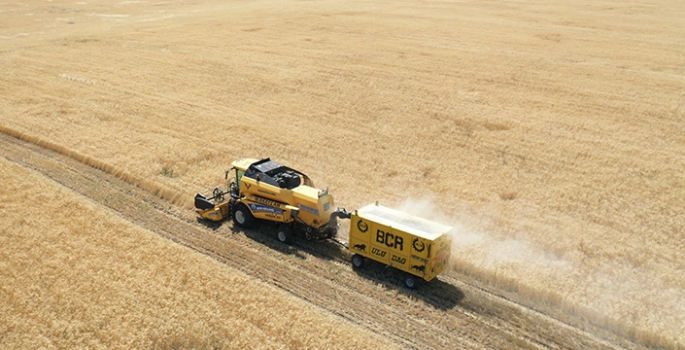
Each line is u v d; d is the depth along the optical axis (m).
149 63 42.97
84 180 23.61
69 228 18.86
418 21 60.59
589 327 15.42
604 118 33.19
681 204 22.66
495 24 58.97
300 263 17.88
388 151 27.86
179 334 14.02
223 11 68.19
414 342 14.58
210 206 20.47
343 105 34.66
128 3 75.62
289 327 14.52
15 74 38.94
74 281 15.91
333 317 15.27
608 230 20.56
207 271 16.77
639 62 44.81
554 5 69.12
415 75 41.22
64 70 40.34
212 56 45.38
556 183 24.59
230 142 28.19
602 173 25.70
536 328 15.34
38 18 62.56
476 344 14.64
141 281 16.05
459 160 27.03
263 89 37.50
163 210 21.28
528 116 33.31
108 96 34.88
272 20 60.34
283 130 30.19
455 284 17.17
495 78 40.72
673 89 38.44
